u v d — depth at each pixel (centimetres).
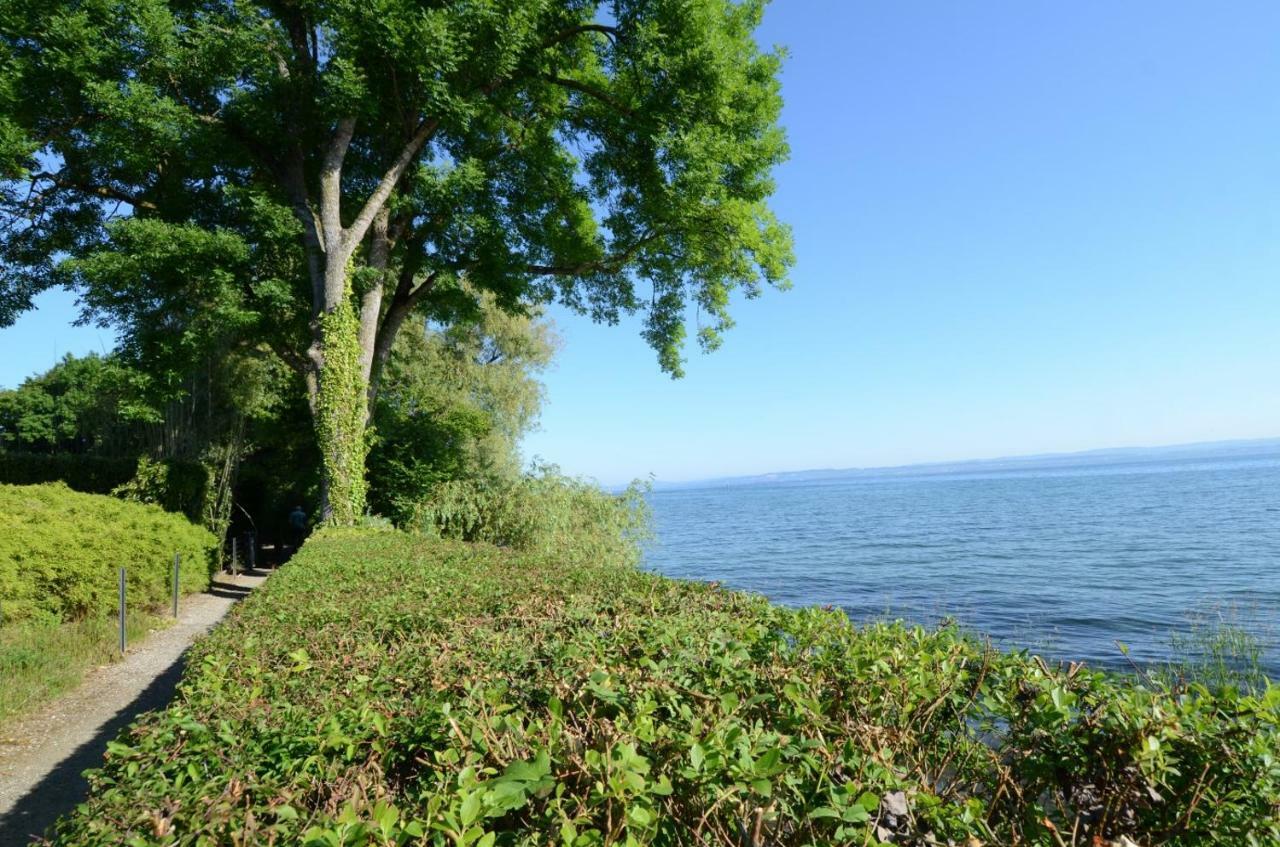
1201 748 208
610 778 172
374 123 1700
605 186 1898
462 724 234
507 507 1864
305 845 162
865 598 2358
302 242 1631
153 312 1412
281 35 1531
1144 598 2188
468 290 2066
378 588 650
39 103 1337
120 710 682
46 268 1616
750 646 327
